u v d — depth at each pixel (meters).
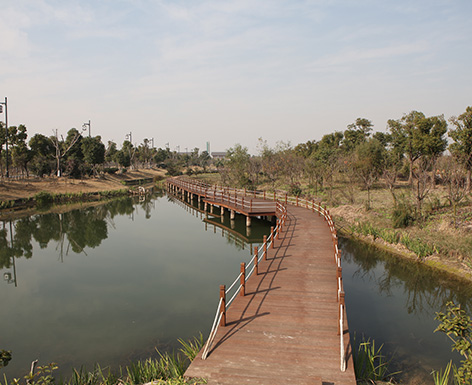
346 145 47.41
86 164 56.66
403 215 18.05
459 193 18.73
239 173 44.75
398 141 35.16
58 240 22.02
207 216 29.42
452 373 7.03
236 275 14.33
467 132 20.77
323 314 7.33
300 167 39.69
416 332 9.02
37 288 13.41
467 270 13.03
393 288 12.27
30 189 41.69
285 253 12.24
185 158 103.25
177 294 12.30
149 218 29.83
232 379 5.05
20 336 9.57
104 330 9.75
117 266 16.05
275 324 6.90
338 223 21.72
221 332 6.61
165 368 6.88
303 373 5.26
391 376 6.96
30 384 5.86
